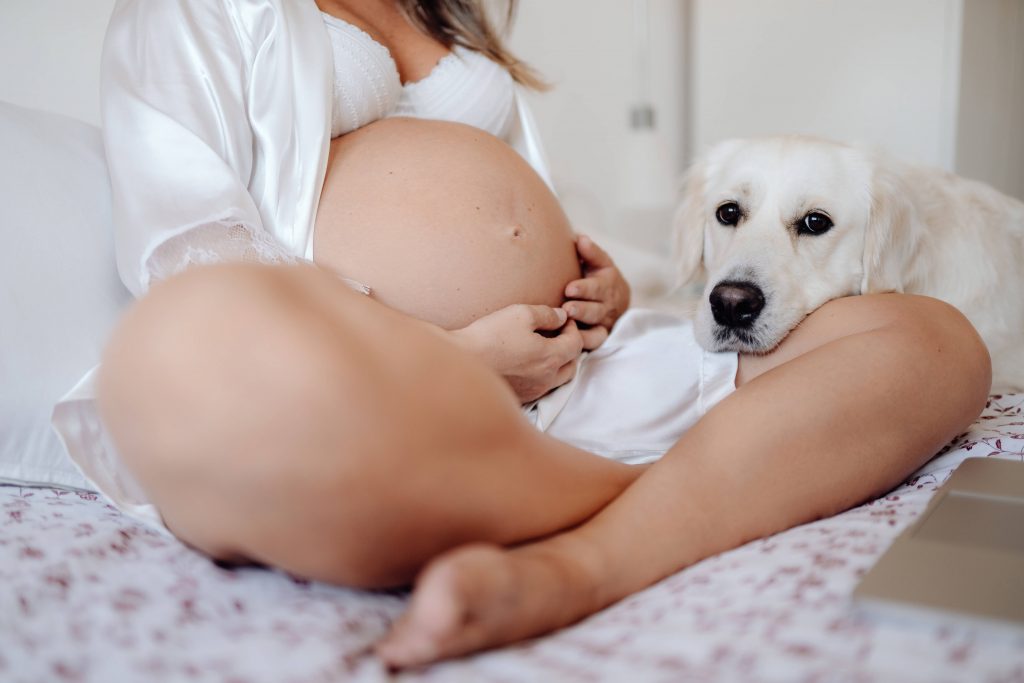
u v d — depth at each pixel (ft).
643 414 3.73
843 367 2.90
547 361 3.54
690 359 3.88
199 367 1.91
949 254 5.29
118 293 3.72
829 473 2.76
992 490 2.78
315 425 1.88
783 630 1.98
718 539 2.59
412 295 3.67
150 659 2.01
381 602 2.33
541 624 2.10
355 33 4.21
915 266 5.17
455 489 2.09
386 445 1.94
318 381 1.88
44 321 3.46
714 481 2.62
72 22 5.79
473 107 4.84
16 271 3.48
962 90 9.52
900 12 9.71
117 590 2.34
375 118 4.42
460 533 2.17
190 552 2.59
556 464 2.48
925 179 5.52
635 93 10.81
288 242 3.70
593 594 2.27
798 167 5.09
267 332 1.93
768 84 10.83
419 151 4.00
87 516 3.01
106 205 3.90
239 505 1.99
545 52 9.41
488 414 2.14
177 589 2.34
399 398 1.98
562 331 3.83
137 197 3.32
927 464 3.44
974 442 3.49
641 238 10.71
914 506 2.79
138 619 2.18
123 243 3.30
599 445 3.60
